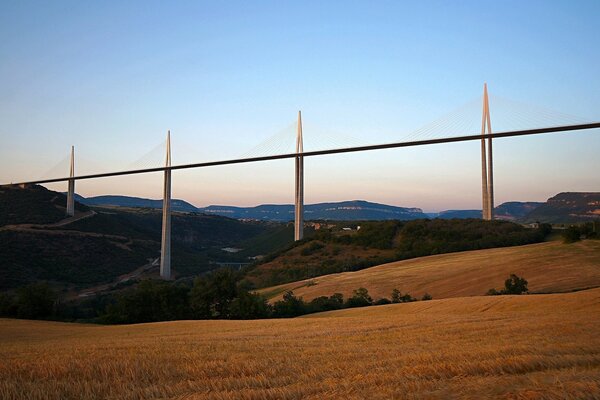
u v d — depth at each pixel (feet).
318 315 180.55
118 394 31.50
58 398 30.50
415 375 33.35
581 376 28.40
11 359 52.01
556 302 127.65
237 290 209.15
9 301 219.61
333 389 29.86
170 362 45.65
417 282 240.53
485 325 79.05
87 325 165.68
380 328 87.10
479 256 284.20
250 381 34.22
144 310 202.18
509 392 25.35
